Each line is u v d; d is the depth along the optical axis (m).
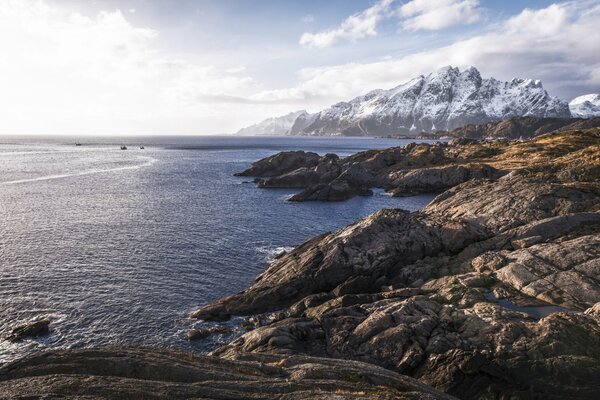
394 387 18.89
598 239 40.53
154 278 48.88
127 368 16.58
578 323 28.58
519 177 70.00
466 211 59.41
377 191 122.94
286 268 46.78
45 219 75.44
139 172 157.25
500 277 39.53
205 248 60.72
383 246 46.84
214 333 37.28
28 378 14.98
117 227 71.19
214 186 126.06
